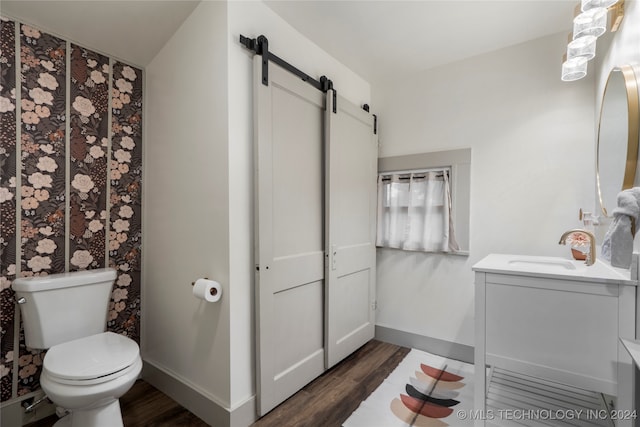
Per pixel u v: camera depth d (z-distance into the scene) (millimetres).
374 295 2729
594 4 1263
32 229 1721
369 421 1668
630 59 1261
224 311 1601
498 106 2236
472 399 1860
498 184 2232
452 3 1745
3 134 1615
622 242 1072
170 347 1946
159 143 2039
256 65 1625
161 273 2021
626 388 1222
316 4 1761
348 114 2334
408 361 2359
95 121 1954
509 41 2135
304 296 2004
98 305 1796
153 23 1812
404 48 2230
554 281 1358
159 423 1667
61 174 1821
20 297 1582
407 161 2588
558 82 2031
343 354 2320
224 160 1591
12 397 1646
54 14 1665
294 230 1920
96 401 1329
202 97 1709
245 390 1657
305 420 1677
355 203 2436
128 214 2107
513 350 1455
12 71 1639
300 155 1964
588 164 1938
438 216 2428
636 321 1207
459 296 2391
